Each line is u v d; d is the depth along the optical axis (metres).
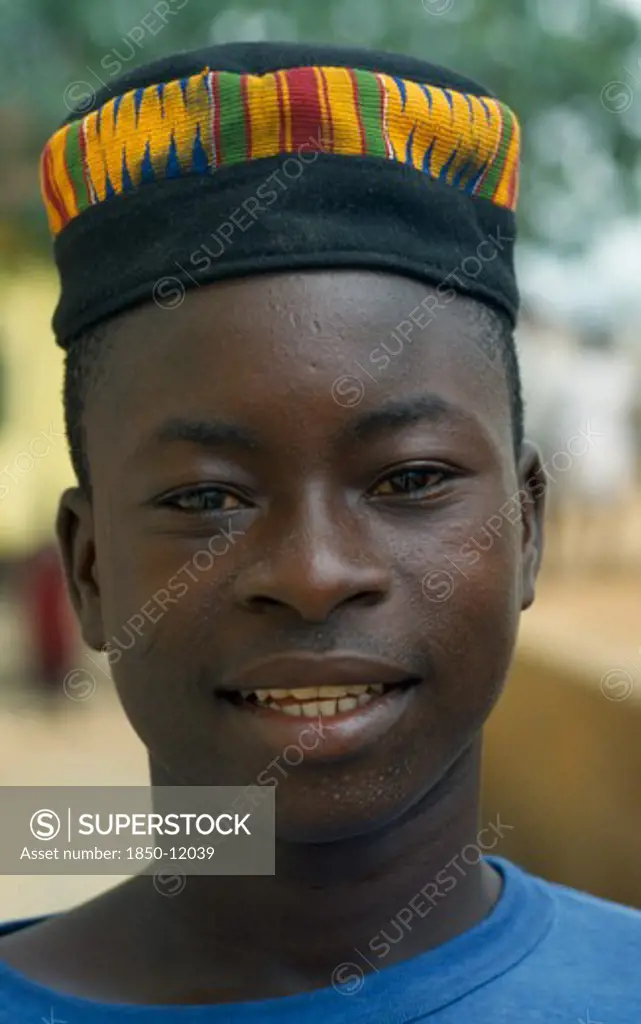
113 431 1.60
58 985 1.68
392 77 1.62
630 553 12.71
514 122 1.74
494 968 1.67
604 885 3.90
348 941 1.64
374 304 1.51
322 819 1.50
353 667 1.47
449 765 1.60
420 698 1.53
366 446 1.49
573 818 4.12
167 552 1.53
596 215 6.99
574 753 4.14
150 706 1.59
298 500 1.48
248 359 1.48
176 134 1.56
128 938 1.72
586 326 13.55
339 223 1.52
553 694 4.32
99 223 1.62
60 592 9.44
